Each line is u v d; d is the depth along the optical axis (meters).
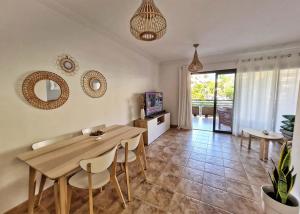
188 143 3.65
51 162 1.32
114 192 1.91
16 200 1.69
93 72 2.59
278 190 1.38
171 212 1.59
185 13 2.10
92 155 1.46
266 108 3.81
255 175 2.27
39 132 1.87
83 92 2.43
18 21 1.62
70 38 2.19
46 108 1.92
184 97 4.89
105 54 2.85
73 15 2.12
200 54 4.12
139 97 3.99
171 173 2.34
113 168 1.60
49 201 1.76
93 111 2.64
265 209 1.45
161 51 3.88
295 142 1.60
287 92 3.55
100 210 1.62
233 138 4.01
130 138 1.88
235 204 1.70
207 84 5.48
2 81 1.53
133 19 1.42
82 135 2.08
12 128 1.62
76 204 1.69
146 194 1.87
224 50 3.75
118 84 3.23
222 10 2.03
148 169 2.45
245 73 3.98
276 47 3.46
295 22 2.36
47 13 1.88
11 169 1.63
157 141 3.81
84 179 1.51
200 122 5.95
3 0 1.50
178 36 2.90
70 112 2.24
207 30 2.64
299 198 1.47
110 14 2.13
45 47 1.88
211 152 3.12
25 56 1.69
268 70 3.72
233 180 2.15
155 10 1.34
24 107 1.71
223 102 4.47
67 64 2.15
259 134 2.96
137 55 3.89
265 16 2.18
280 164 1.40
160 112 4.68
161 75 5.25
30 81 1.74
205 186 2.02
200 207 1.66
